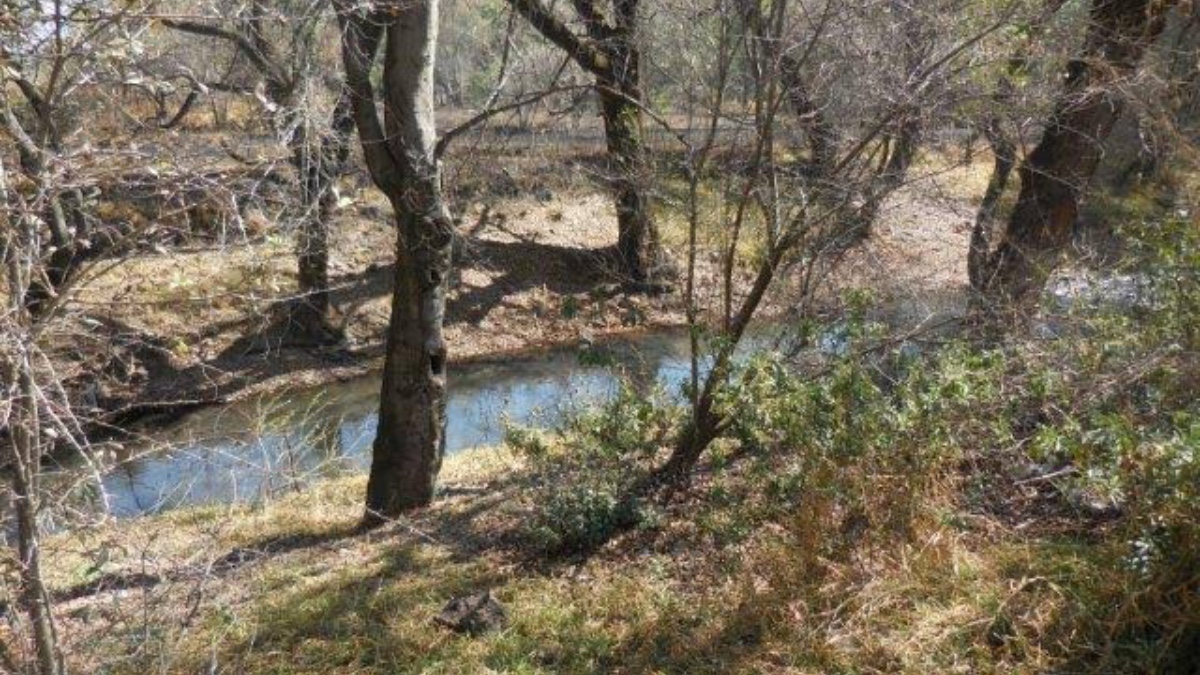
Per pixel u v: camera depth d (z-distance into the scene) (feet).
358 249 61.57
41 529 12.53
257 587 22.00
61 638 16.56
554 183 65.92
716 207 23.44
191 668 18.03
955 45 21.12
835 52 21.45
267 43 19.10
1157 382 18.79
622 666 18.06
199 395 45.29
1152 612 15.81
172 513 25.49
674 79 23.48
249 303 13.96
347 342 55.21
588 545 22.63
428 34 25.68
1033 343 20.86
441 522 25.85
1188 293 19.34
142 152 11.74
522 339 57.77
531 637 19.17
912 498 18.89
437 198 26.53
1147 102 24.44
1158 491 16.07
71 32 11.27
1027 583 17.35
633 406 23.04
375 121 25.84
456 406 48.70
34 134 12.59
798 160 22.61
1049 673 15.52
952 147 24.09
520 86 32.78
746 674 17.01
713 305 24.50
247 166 12.80
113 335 13.50
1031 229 26.30
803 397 19.66
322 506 29.37
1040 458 19.33
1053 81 23.27
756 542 20.62
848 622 17.38
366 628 20.01
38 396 11.13
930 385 19.31
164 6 13.85
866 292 21.17
